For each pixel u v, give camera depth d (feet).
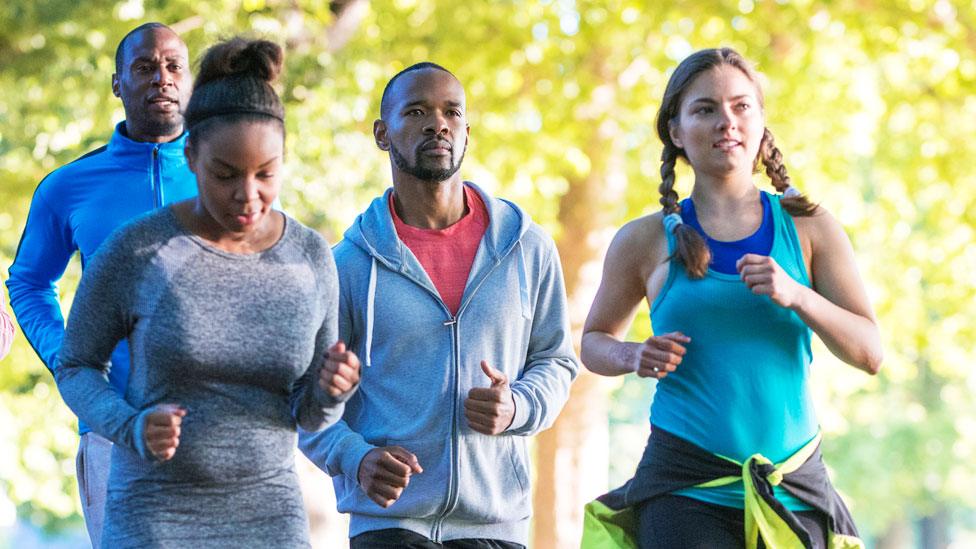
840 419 97.55
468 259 26.76
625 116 75.31
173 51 28.37
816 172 79.97
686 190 77.97
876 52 75.61
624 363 25.90
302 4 58.95
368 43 66.18
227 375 20.86
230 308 20.77
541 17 72.33
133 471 20.95
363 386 26.35
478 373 26.23
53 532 102.01
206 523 20.84
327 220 56.75
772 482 24.59
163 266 20.61
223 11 56.29
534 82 74.23
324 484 51.24
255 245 21.16
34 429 68.64
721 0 72.64
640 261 26.61
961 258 85.76
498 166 72.59
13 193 67.46
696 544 24.88
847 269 25.67
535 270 27.14
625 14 71.77
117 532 20.86
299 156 56.03
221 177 20.11
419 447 25.88
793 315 25.13
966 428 148.36
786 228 25.73
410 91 25.99
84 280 20.88
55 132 60.49
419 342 26.11
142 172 28.58
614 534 26.16
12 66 61.41
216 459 20.77
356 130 60.13
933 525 193.98
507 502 26.53
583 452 76.38
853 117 78.89
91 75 59.62
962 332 88.58
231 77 20.26
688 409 25.34
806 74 76.48
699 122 25.62
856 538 25.50
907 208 86.69
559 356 27.25
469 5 72.08
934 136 82.53
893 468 148.36
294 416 21.53
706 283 25.30
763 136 27.48
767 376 25.11
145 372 20.81
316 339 21.85
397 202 27.02
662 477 25.36
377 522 26.02
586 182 76.48
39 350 28.86
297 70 56.59
